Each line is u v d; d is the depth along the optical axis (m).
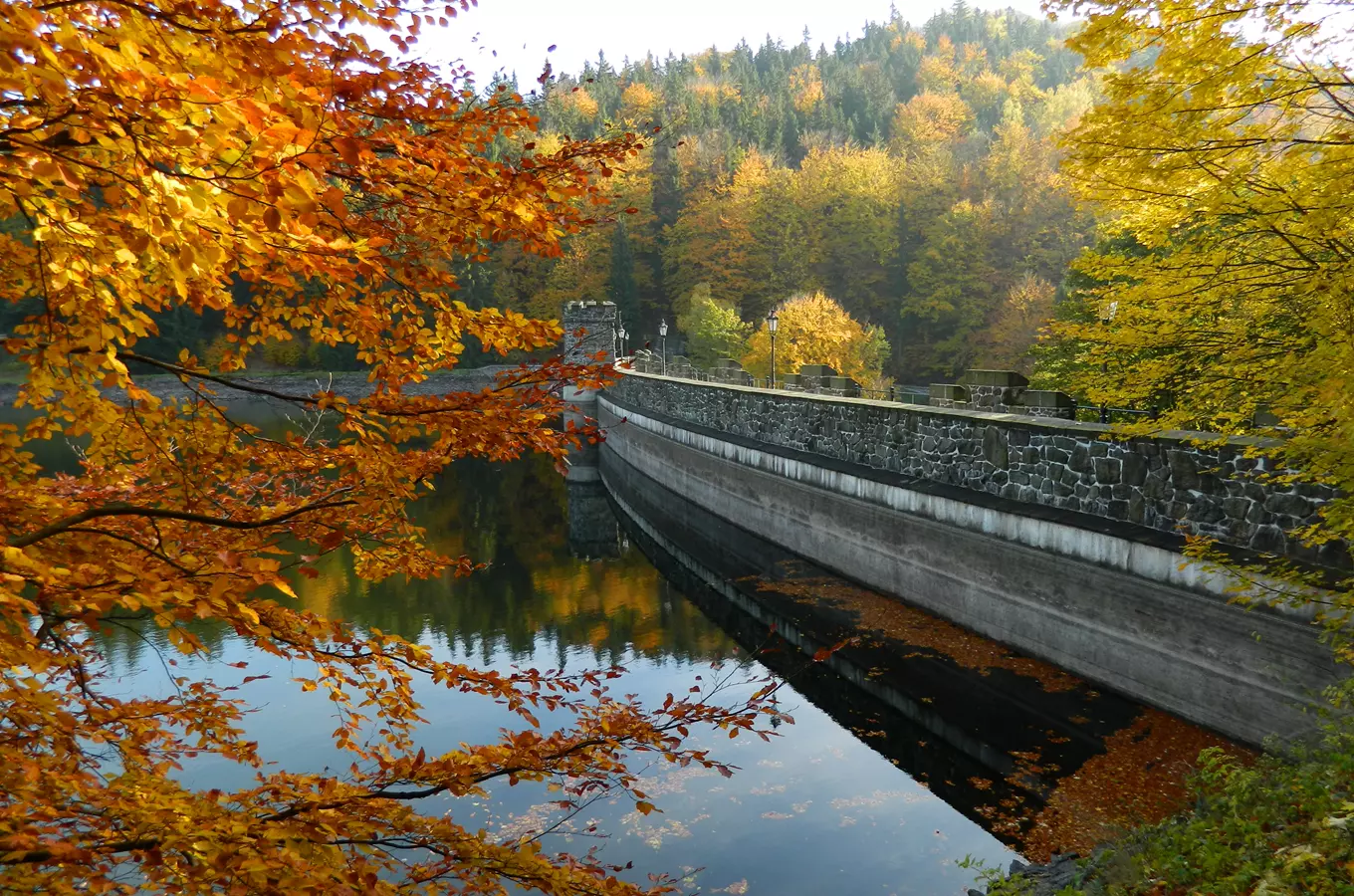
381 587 21.59
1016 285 56.62
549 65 3.54
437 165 3.15
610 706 4.14
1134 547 12.37
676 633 17.98
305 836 2.89
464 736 12.59
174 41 2.16
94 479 3.80
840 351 44.97
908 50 114.75
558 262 72.81
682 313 73.12
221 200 2.31
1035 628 14.40
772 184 69.81
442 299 3.65
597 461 47.12
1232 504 11.31
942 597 16.80
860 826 10.23
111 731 3.68
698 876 9.30
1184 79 6.07
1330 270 6.11
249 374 57.09
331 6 2.62
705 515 29.14
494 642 17.59
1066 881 7.32
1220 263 6.76
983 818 10.19
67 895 2.43
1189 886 5.57
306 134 2.23
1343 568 9.88
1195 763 10.63
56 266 2.57
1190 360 7.62
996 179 63.91
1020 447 15.18
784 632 17.33
